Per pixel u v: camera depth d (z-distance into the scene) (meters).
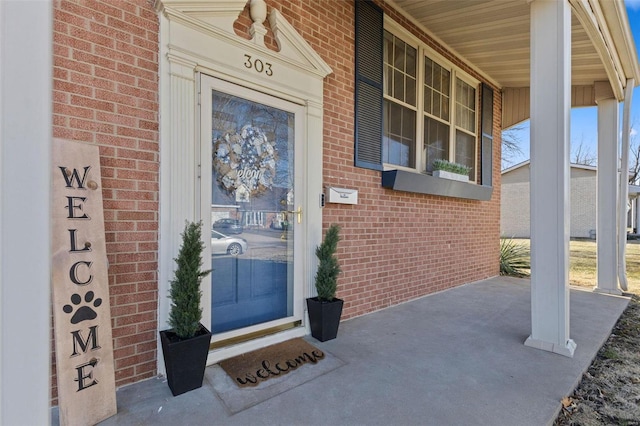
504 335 3.10
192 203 2.34
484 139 5.77
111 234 2.02
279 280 2.97
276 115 2.91
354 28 3.55
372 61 3.72
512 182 19.20
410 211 4.26
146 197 2.16
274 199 2.92
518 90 6.31
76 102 1.90
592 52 4.41
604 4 3.43
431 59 4.72
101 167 1.99
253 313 2.80
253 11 2.64
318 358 2.55
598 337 3.12
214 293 2.55
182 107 2.28
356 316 3.60
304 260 3.09
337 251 3.37
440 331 3.18
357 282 3.61
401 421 1.80
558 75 2.72
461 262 5.27
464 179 4.98
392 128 4.17
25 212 0.78
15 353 0.77
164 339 2.04
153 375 2.20
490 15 3.95
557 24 2.72
